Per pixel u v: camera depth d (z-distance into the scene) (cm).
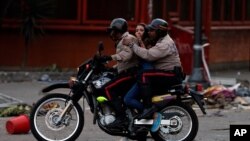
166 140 2242
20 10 4678
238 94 3750
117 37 2253
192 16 5509
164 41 2236
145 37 2320
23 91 4009
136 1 4869
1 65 4816
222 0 5941
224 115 3172
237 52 6234
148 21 4750
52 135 2284
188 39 4906
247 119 3044
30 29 4638
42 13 4681
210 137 2505
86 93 2236
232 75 5500
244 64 6359
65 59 4897
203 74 4112
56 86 2234
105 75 2238
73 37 4900
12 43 4803
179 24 5256
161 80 2223
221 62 5962
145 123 2209
